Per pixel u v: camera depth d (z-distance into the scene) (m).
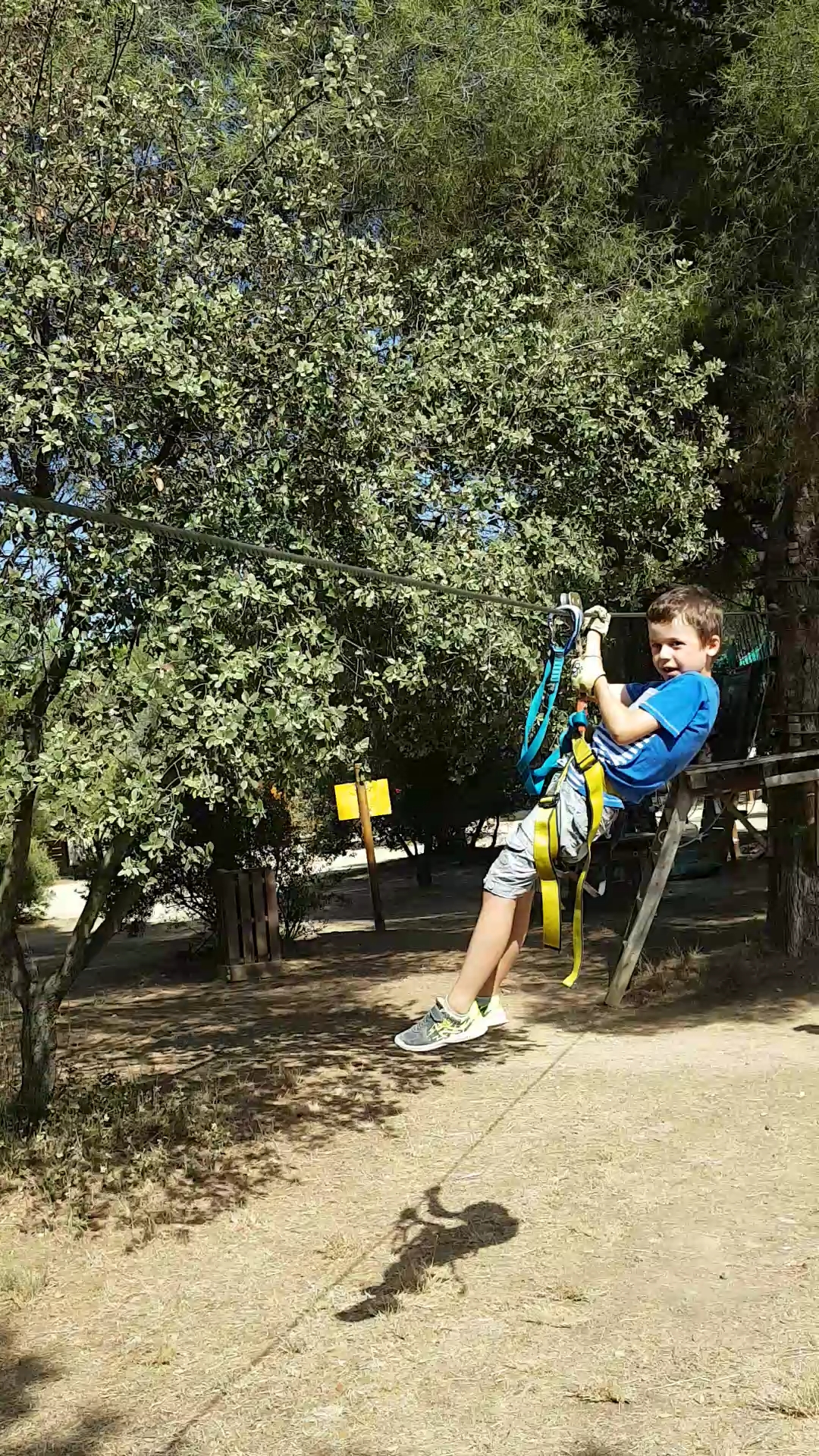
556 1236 7.02
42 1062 9.02
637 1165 8.07
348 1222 7.38
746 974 13.14
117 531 7.08
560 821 3.77
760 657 13.94
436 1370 5.64
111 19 8.40
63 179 7.61
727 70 12.20
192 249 7.73
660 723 3.84
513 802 24.44
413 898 23.73
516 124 11.64
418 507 8.68
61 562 6.95
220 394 6.97
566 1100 9.52
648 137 13.53
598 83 12.30
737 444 13.48
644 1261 6.63
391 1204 7.61
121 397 7.13
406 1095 9.84
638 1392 5.35
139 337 6.63
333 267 8.00
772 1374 5.41
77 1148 8.45
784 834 13.90
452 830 24.98
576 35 12.64
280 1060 11.05
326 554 7.98
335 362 7.64
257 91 8.12
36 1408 5.50
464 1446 5.02
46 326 7.36
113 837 8.73
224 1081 10.38
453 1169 8.14
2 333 6.84
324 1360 5.80
